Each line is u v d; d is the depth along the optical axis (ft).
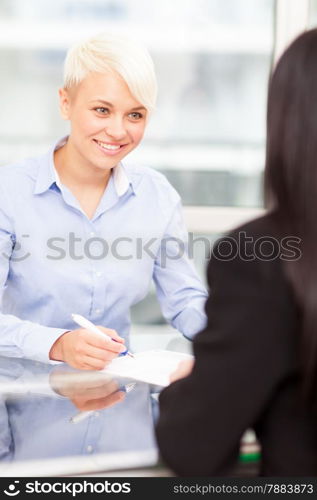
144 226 5.91
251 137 8.65
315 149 2.46
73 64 5.12
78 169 5.58
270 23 8.37
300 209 2.51
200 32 8.41
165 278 6.05
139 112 5.19
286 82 2.56
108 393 4.09
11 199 5.58
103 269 5.70
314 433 2.62
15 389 4.15
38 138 8.49
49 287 5.58
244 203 8.77
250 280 2.63
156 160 8.65
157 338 5.78
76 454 3.24
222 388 2.59
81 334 4.77
